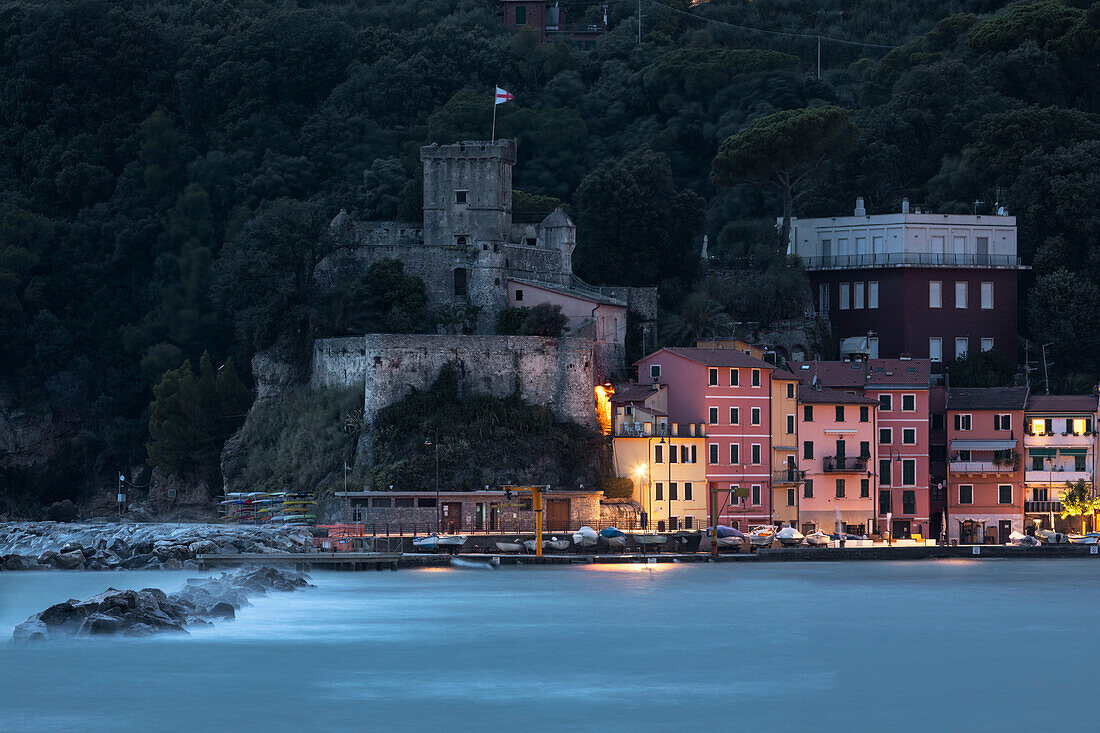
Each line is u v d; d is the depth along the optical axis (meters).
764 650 199.88
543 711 162.75
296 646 194.38
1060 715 165.50
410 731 153.88
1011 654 199.62
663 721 159.75
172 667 179.75
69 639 193.12
